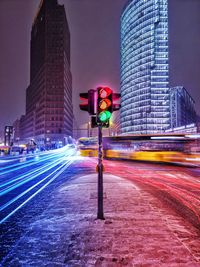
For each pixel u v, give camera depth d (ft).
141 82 451.12
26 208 27.84
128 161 99.04
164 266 13.37
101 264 13.71
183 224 20.62
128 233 18.35
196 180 49.42
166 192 36.19
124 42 510.99
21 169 79.56
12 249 16.11
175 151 81.05
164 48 444.14
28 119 590.55
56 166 88.28
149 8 457.27
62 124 444.55
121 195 32.63
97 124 22.27
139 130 443.32
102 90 21.91
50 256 14.90
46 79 453.99
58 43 467.11
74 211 24.82
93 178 51.26
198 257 14.43
